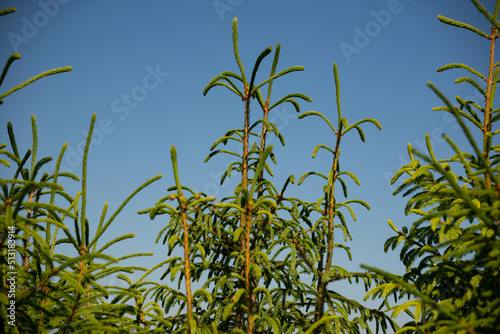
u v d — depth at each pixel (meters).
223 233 3.92
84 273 3.01
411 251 3.55
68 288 3.12
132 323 3.19
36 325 2.89
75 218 2.85
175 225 3.70
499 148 3.45
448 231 3.06
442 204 3.25
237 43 4.19
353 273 3.84
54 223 2.68
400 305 3.01
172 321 3.70
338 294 3.91
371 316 3.87
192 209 3.74
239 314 3.56
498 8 3.43
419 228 3.55
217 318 3.43
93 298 2.94
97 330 2.92
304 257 3.80
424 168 3.49
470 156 3.54
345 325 3.80
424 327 2.54
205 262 3.04
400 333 3.02
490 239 2.53
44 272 2.79
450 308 2.55
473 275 3.03
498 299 2.36
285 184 4.18
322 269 3.95
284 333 3.70
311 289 3.74
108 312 3.19
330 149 4.03
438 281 3.17
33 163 2.93
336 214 4.03
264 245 3.93
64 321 2.97
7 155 2.99
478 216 2.44
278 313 3.72
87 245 3.08
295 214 3.94
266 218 3.84
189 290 2.97
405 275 3.48
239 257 3.43
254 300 3.54
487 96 3.47
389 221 3.69
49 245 3.08
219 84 4.16
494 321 2.35
